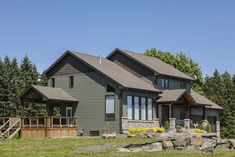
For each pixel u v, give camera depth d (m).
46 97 41.94
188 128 47.38
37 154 23.02
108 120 42.81
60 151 24.59
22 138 37.28
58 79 46.78
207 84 97.12
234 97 84.00
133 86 43.44
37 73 76.19
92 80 44.31
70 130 42.31
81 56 45.84
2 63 66.75
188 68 78.62
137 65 49.66
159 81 48.91
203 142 25.50
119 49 50.75
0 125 41.91
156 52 78.50
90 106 44.19
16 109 64.75
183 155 22.03
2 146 27.86
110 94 42.94
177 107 50.84
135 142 30.17
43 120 41.50
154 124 46.22
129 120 42.97
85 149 25.55
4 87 64.56
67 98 44.25
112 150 24.84
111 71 45.44
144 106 45.31
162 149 25.22
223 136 69.06
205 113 55.22
